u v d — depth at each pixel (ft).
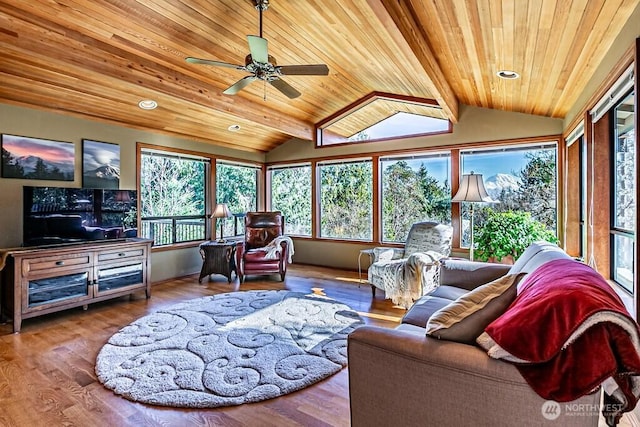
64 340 9.71
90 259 12.23
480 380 3.84
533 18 6.84
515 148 14.80
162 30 10.23
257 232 19.15
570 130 12.08
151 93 13.12
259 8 9.18
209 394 6.90
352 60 12.96
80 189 12.71
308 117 19.06
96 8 9.01
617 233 8.20
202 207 19.24
